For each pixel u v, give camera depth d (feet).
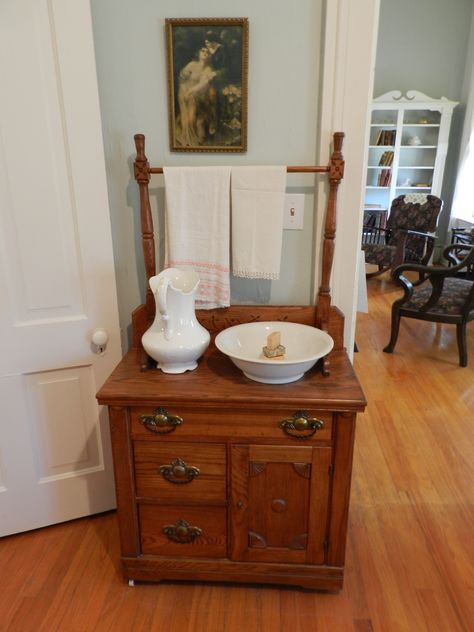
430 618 4.36
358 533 5.40
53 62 4.07
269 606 4.47
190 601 4.52
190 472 4.24
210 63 4.40
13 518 5.17
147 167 4.42
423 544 5.25
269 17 4.28
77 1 3.97
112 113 4.59
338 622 4.31
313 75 4.41
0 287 4.44
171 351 4.16
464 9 16.58
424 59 17.31
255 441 4.09
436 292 9.75
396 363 10.09
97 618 4.34
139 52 4.42
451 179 18.19
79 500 5.43
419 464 6.67
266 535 4.40
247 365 3.99
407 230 15.34
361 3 4.10
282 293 5.07
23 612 4.40
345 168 4.54
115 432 4.13
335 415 3.95
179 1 4.28
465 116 16.80
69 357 4.87
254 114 4.54
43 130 4.19
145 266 4.78
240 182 4.41
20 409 4.84
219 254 4.59
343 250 4.81
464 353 9.86
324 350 4.12
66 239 4.54
